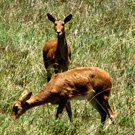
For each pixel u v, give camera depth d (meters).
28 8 46.78
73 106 31.39
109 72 35.47
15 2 47.41
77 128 28.30
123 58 37.66
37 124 28.34
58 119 28.53
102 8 47.41
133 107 30.75
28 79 34.44
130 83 33.91
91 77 29.22
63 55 35.72
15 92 31.81
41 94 28.36
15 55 36.88
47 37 41.47
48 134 27.23
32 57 37.09
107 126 28.58
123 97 32.19
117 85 33.78
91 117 30.31
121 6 47.69
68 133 27.78
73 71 29.36
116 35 42.59
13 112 27.52
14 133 26.48
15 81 33.78
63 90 28.58
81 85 29.00
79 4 48.53
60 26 35.56
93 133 27.92
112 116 29.02
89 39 41.12
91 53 38.78
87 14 45.91
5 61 35.72
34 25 43.62
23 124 27.92
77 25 43.66
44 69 37.28
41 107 30.83
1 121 27.44
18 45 38.62
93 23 44.47
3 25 43.00
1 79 33.41
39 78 35.28
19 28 42.84
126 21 44.91
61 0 50.03
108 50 39.44
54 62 36.12
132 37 42.34
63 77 28.91
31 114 29.53
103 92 29.30
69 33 43.09
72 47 40.19
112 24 44.94
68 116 30.05
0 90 31.62
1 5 46.69
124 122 29.48
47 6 47.78
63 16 46.38
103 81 29.25
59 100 28.75
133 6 47.91
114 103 31.50
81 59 37.72
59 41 35.44
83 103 31.16
